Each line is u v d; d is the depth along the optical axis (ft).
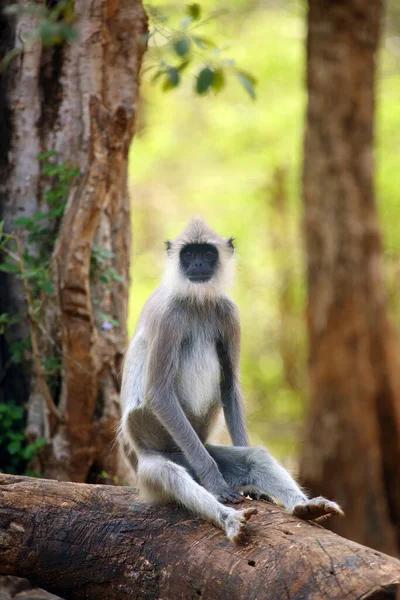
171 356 32.04
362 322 70.08
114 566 27.50
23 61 39.14
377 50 71.36
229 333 34.53
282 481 29.71
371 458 69.05
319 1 69.77
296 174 106.83
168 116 111.14
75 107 38.63
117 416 38.78
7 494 28.43
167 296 33.22
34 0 39.14
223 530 26.81
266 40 107.96
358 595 22.54
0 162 39.86
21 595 33.63
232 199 109.60
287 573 24.13
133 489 29.89
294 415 107.86
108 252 38.73
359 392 69.36
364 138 70.74
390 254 102.78
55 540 27.99
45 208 39.24
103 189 37.17
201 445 30.37
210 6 105.09
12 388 39.27
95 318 38.75
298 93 108.06
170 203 114.83
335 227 70.38
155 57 47.75
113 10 38.78
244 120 107.45
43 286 36.58
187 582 25.95
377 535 68.08
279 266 107.76
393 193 100.01
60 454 37.42
